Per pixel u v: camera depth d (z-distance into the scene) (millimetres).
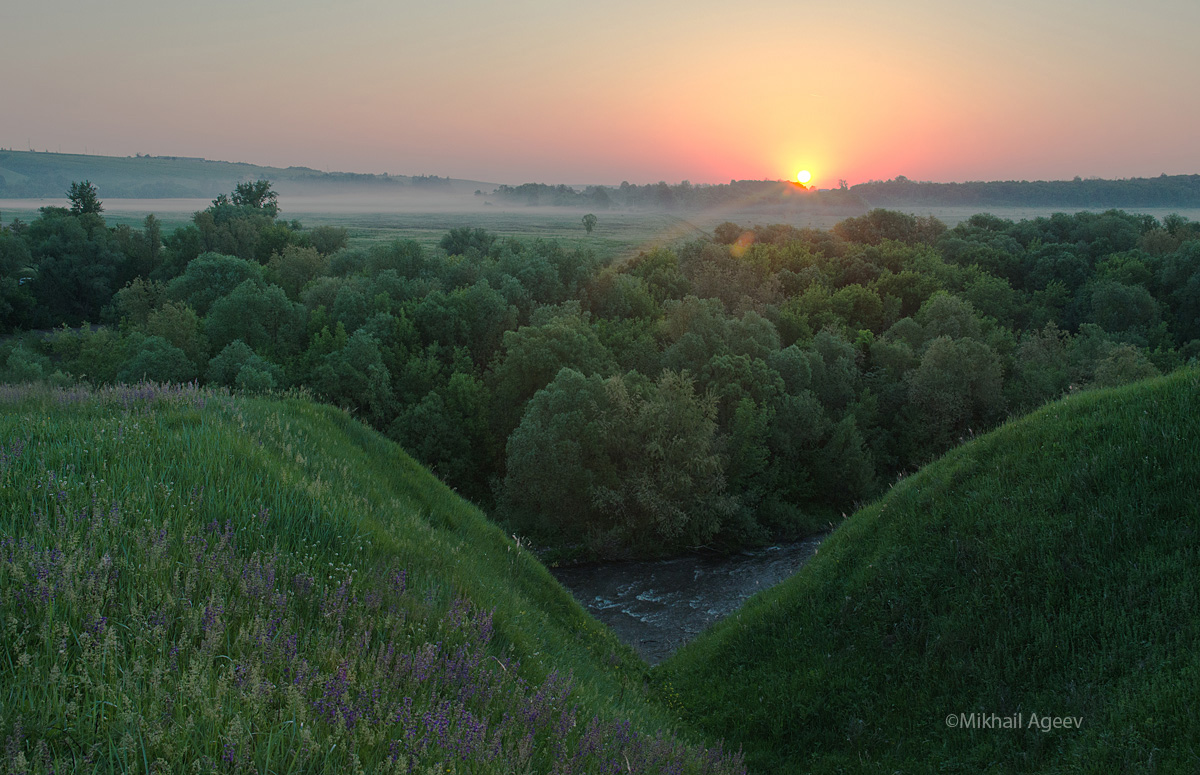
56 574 5836
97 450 9266
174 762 4426
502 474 51938
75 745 4496
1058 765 9977
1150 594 11336
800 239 113062
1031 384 54438
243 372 45281
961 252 100312
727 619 19109
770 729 13578
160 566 6625
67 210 134125
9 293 97375
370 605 7785
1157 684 9977
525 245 91938
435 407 49094
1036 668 11680
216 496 8938
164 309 56094
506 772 5477
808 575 17406
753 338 57812
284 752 4844
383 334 57094
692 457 41219
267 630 6328
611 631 17938
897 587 14844
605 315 74375
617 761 6891
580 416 41906
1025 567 13086
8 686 4766
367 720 5402
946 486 16156
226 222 121375
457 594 9914
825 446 49938
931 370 53062
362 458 15812
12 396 13781
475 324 62188
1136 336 65500
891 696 13047
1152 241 95375
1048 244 94500
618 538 40781
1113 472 13508
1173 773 8688
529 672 8938
